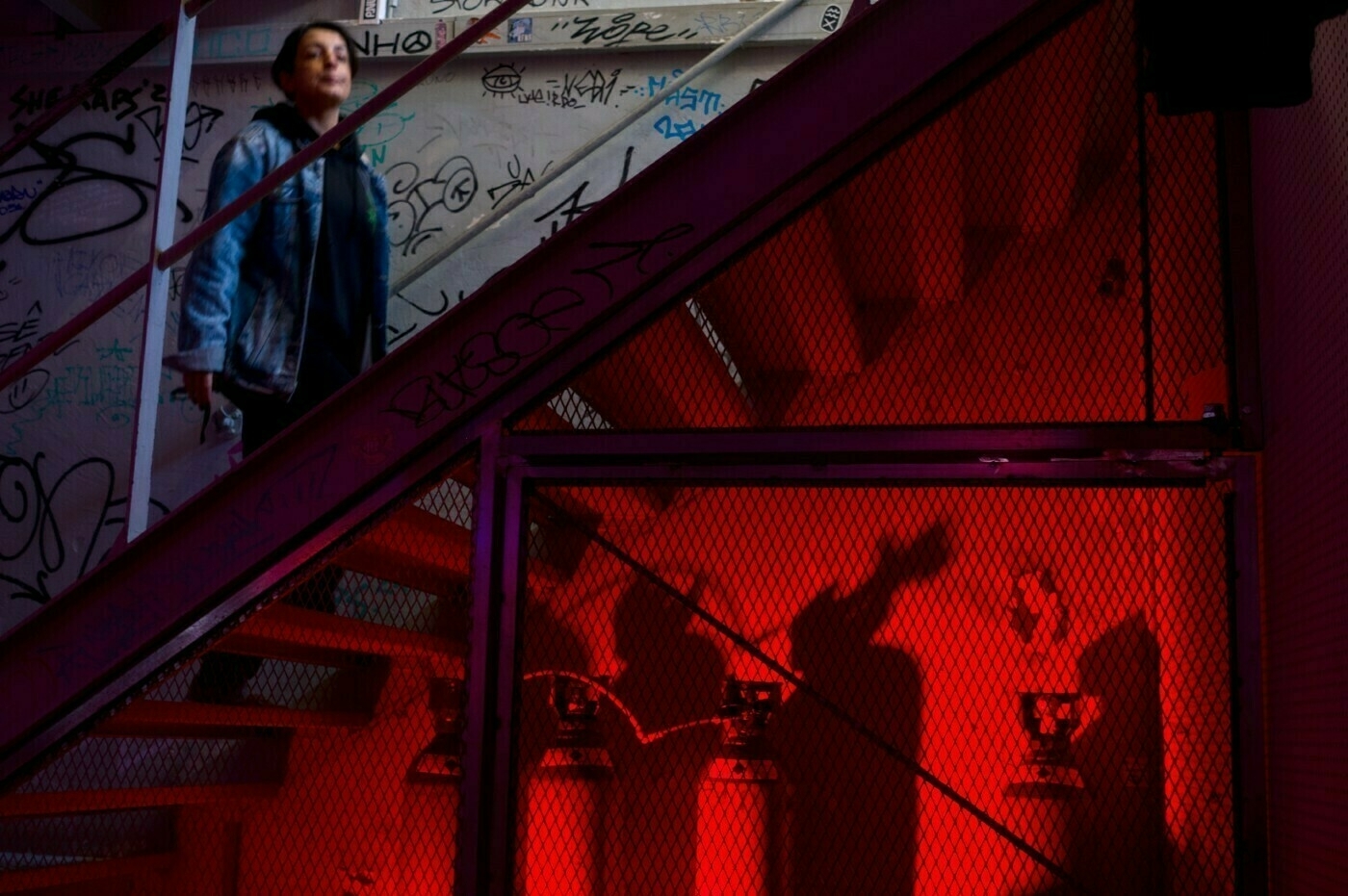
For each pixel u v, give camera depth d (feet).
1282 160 7.14
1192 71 6.49
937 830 11.27
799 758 11.61
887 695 11.59
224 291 9.99
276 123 10.66
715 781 10.55
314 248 10.49
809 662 11.76
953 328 12.03
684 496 12.15
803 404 12.26
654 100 11.62
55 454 12.78
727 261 7.74
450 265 12.62
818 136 7.67
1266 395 7.48
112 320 12.93
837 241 9.78
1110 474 7.47
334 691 11.93
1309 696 6.63
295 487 7.93
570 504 11.46
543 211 12.57
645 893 11.66
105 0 13.88
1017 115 9.66
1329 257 6.19
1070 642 11.29
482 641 7.73
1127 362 11.49
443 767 11.00
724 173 7.74
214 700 10.64
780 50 12.41
